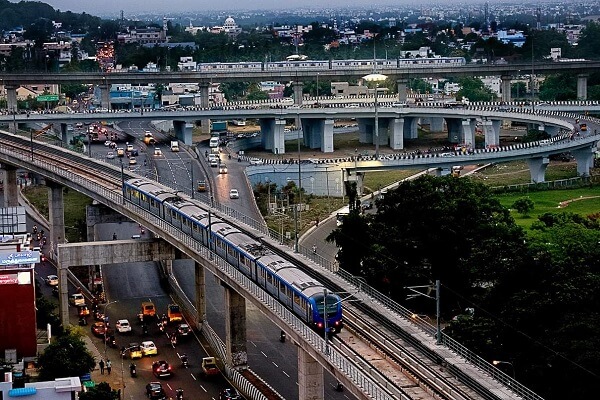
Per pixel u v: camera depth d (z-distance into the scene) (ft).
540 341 559.79
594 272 641.40
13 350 638.94
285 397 582.35
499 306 620.90
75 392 518.37
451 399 431.02
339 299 514.27
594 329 548.72
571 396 530.27
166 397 599.98
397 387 449.06
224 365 648.38
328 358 472.03
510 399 419.74
